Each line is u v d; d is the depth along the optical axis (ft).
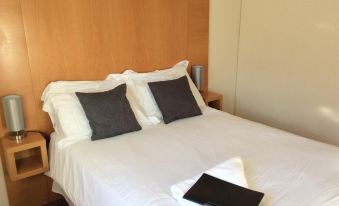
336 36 8.94
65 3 7.73
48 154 7.84
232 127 8.09
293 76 10.28
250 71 11.67
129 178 5.63
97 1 8.20
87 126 7.47
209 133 7.70
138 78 9.10
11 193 7.80
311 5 9.35
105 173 5.85
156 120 8.45
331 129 9.57
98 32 8.39
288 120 10.73
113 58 8.84
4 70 7.23
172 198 4.97
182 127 8.13
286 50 10.30
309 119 10.10
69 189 6.72
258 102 11.62
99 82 8.43
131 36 9.04
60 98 7.57
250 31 11.33
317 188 5.22
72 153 6.71
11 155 6.89
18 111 7.07
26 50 7.42
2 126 7.38
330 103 9.45
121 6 8.63
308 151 6.61
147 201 4.92
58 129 7.50
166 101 8.54
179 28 10.03
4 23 7.02
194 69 10.53
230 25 11.43
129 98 8.39
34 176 8.00
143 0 9.02
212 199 4.59
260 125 8.24
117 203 5.16
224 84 12.01
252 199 4.62
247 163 6.12
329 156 6.36
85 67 8.39
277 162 6.15
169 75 9.64
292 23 9.95
